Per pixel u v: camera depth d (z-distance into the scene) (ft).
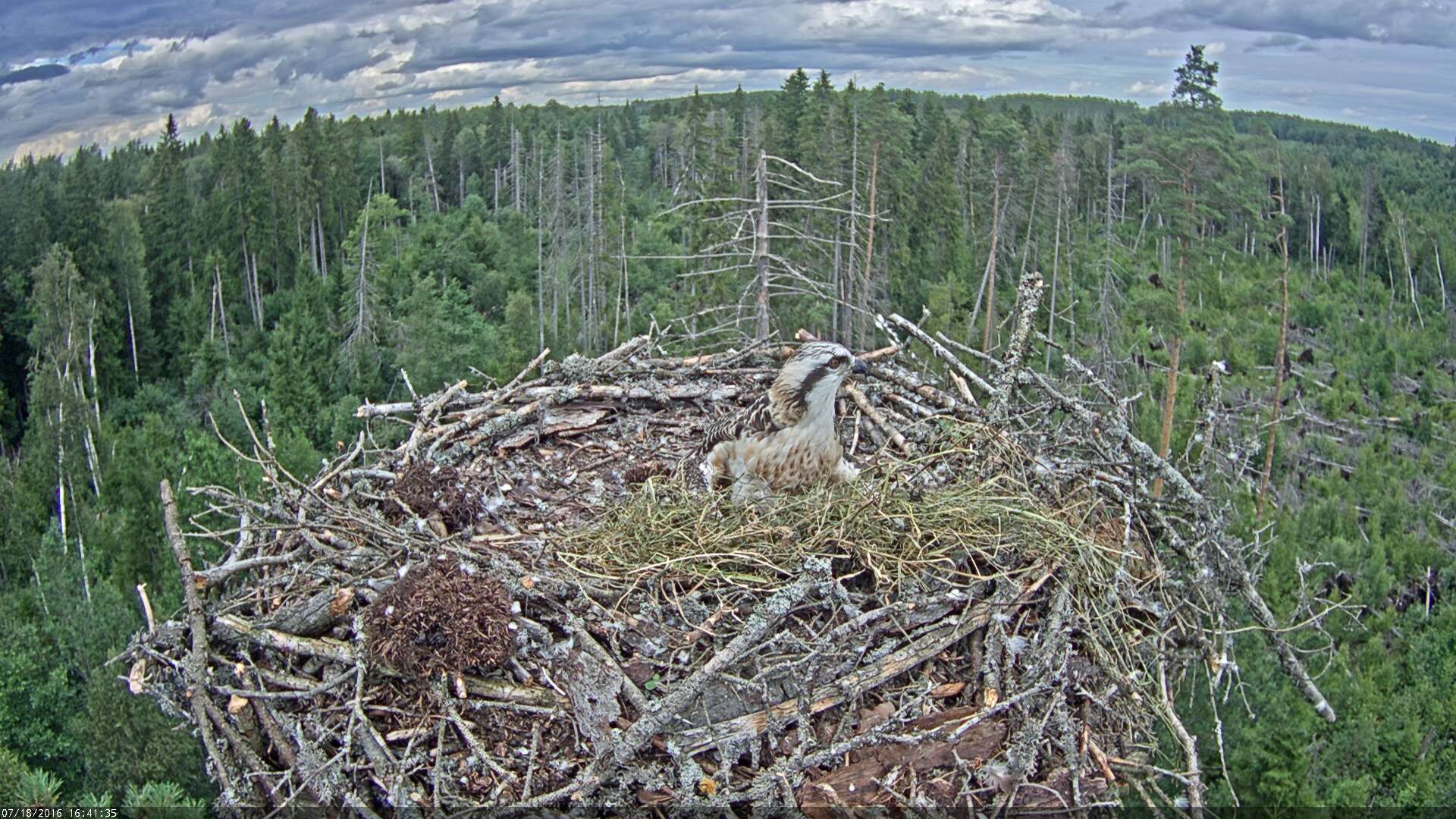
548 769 18.20
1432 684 70.90
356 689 18.54
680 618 19.42
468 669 18.67
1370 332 169.58
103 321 156.97
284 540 22.59
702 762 18.20
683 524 21.83
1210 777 51.62
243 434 122.31
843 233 85.25
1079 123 187.11
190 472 83.30
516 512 25.05
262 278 191.72
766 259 53.47
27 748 69.77
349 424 112.37
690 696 17.53
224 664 19.42
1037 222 119.44
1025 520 21.36
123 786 60.08
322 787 18.07
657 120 267.18
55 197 169.27
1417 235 209.56
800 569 19.81
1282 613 60.59
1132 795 25.62
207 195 213.25
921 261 113.60
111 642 73.31
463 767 18.29
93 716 62.13
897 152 96.94
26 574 102.27
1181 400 87.61
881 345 81.76
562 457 27.91
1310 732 55.88
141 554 88.28
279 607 20.35
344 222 203.00
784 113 121.90
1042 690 18.83
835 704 18.48
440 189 249.14
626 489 25.94
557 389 28.73
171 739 60.18
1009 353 27.48
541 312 140.36
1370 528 97.35
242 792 18.69
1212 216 84.94
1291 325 171.94
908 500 21.95
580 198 162.71
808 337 29.94
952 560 20.54
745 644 18.04
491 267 186.29
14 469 116.26
